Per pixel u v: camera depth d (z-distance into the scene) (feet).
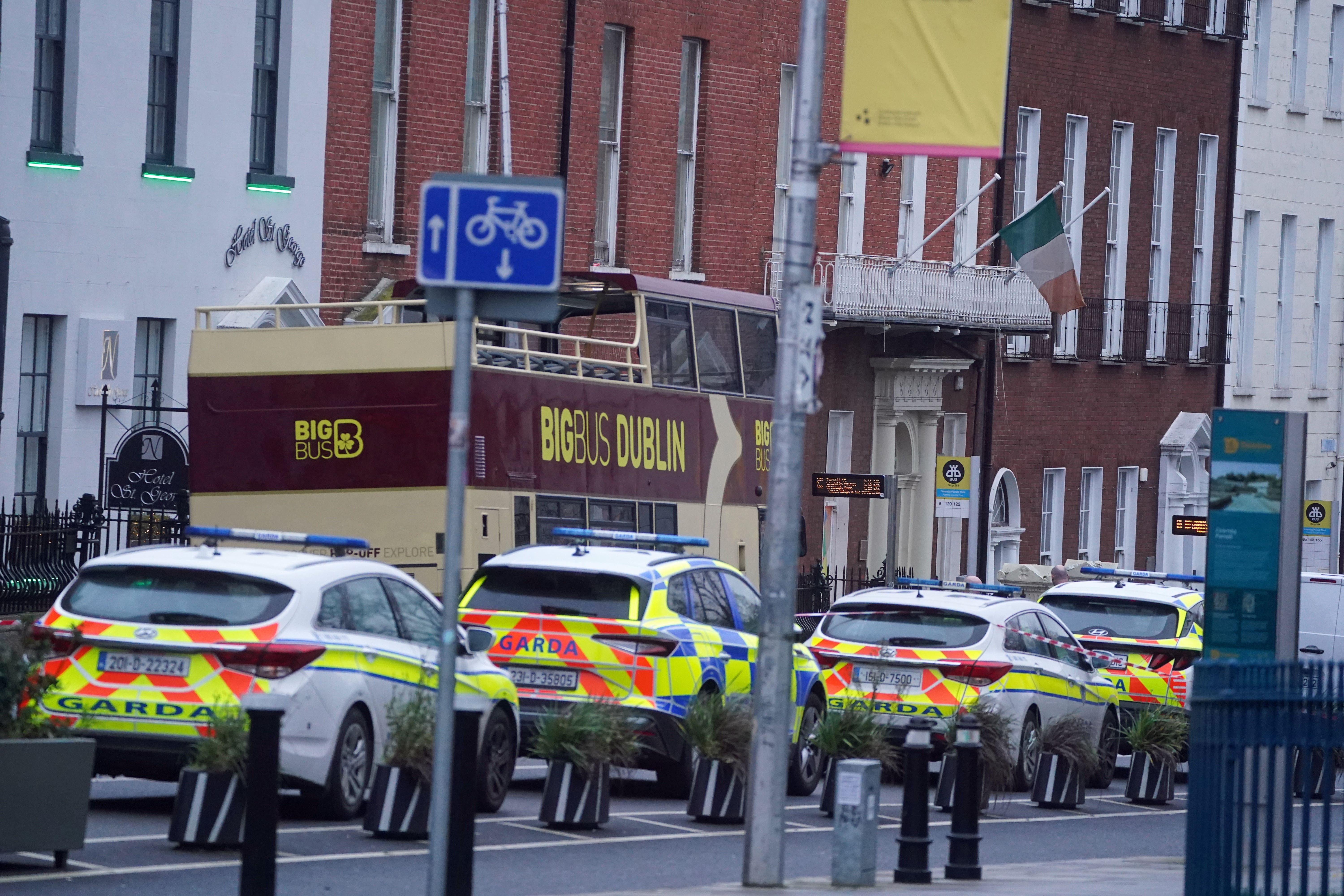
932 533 521.24
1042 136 545.85
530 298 116.78
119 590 175.42
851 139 161.89
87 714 171.12
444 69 391.86
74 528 291.79
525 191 116.88
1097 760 257.75
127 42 331.77
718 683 219.61
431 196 117.29
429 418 261.65
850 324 476.54
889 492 361.30
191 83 343.46
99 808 192.13
